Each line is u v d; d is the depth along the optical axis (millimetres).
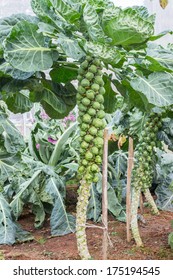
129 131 3355
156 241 3439
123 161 4941
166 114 3178
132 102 2742
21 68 2219
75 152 4805
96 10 2350
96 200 4234
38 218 4121
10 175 3188
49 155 4973
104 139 2582
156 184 5496
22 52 2258
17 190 4117
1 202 3734
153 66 2424
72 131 4840
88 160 2303
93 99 2275
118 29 2189
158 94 2330
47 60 2299
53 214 3859
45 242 3588
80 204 2414
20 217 4582
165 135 3393
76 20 2324
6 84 2672
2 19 2535
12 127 3266
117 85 2738
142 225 3992
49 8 2414
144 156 3230
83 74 2307
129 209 3418
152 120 3193
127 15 2137
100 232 3727
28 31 2285
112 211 4227
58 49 2396
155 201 4926
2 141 3123
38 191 4164
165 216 4422
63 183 4227
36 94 2906
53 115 3133
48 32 2246
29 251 3322
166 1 3773
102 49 2131
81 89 2273
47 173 4160
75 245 3414
